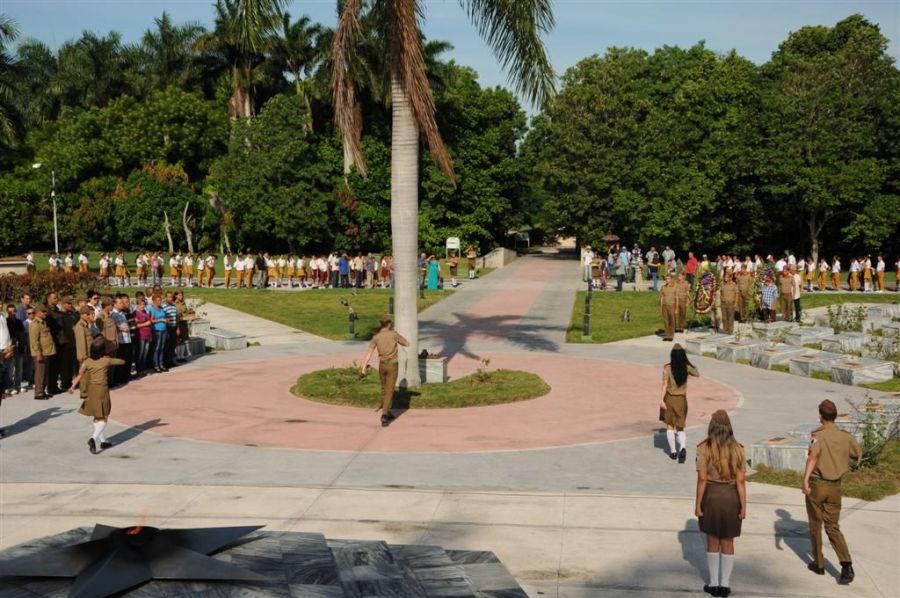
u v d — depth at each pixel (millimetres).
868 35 61438
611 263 50438
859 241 61031
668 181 58812
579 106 64500
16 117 57844
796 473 12703
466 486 12352
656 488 12250
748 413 17156
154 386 20453
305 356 25219
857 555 9516
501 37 19500
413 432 15805
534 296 41375
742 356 24109
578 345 27297
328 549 7488
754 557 9461
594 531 10375
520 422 16578
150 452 14375
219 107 74500
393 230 18531
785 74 56031
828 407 8875
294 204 59906
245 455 14164
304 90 68500
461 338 28688
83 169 70562
